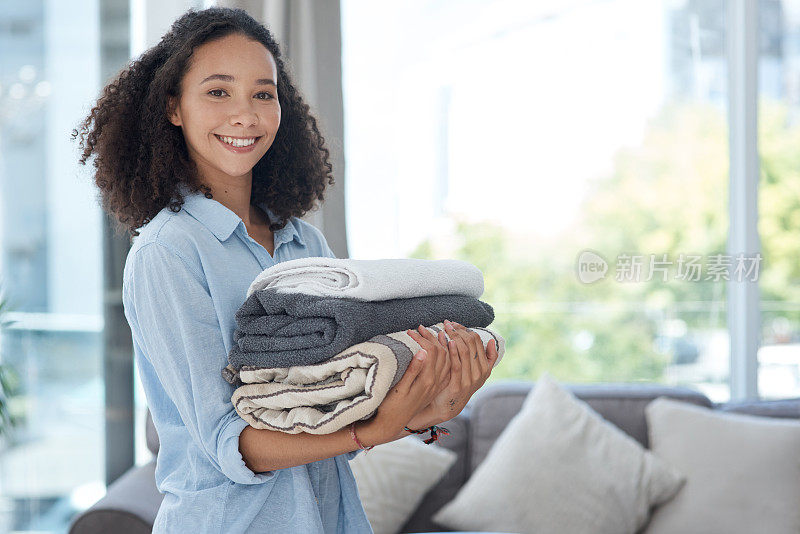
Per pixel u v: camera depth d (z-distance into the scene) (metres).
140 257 1.03
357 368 0.89
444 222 3.41
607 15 3.38
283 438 0.95
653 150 3.32
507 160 3.52
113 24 2.79
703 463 2.29
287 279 0.98
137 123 1.16
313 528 1.03
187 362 1.00
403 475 2.28
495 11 3.43
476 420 2.48
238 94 1.09
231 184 1.17
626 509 2.24
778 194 3.04
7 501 2.83
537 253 3.61
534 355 3.67
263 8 2.06
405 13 3.21
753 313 3.00
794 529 2.15
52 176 2.80
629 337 3.42
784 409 2.48
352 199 3.14
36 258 2.82
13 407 2.81
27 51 2.78
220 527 1.01
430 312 1.00
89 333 2.83
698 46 3.18
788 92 3.04
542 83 3.49
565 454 2.28
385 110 3.15
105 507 1.86
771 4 3.03
